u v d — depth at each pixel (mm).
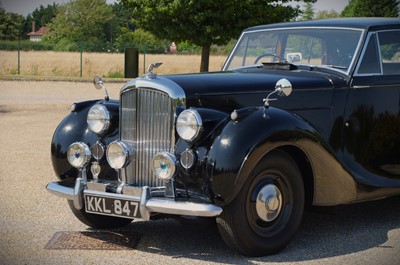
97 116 4953
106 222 5336
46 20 109875
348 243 5016
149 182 4703
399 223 5695
